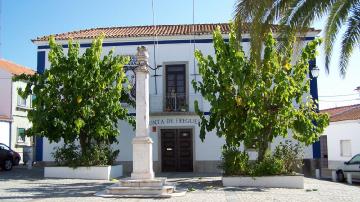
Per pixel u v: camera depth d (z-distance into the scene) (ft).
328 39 47.50
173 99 72.59
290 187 50.52
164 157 72.69
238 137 53.36
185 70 73.26
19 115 102.42
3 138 95.45
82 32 83.46
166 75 73.77
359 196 43.09
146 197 40.09
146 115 44.96
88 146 63.62
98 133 61.82
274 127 52.34
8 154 73.41
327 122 52.95
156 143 72.23
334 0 41.09
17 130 101.40
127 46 74.79
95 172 59.77
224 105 52.37
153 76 73.67
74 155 62.28
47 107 60.75
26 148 89.45
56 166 61.41
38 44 76.79
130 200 38.40
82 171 60.08
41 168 74.74
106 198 39.58
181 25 84.94
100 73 62.54
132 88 73.26
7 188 47.34
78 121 59.41
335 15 44.34
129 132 73.10
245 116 52.65
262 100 51.16
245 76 51.03
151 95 72.90
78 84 60.49
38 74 63.93
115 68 62.80
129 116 64.95
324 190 48.49
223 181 50.75
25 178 59.26
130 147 72.84
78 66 61.05
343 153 93.04
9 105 99.25
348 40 44.34
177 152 72.43
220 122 53.93
